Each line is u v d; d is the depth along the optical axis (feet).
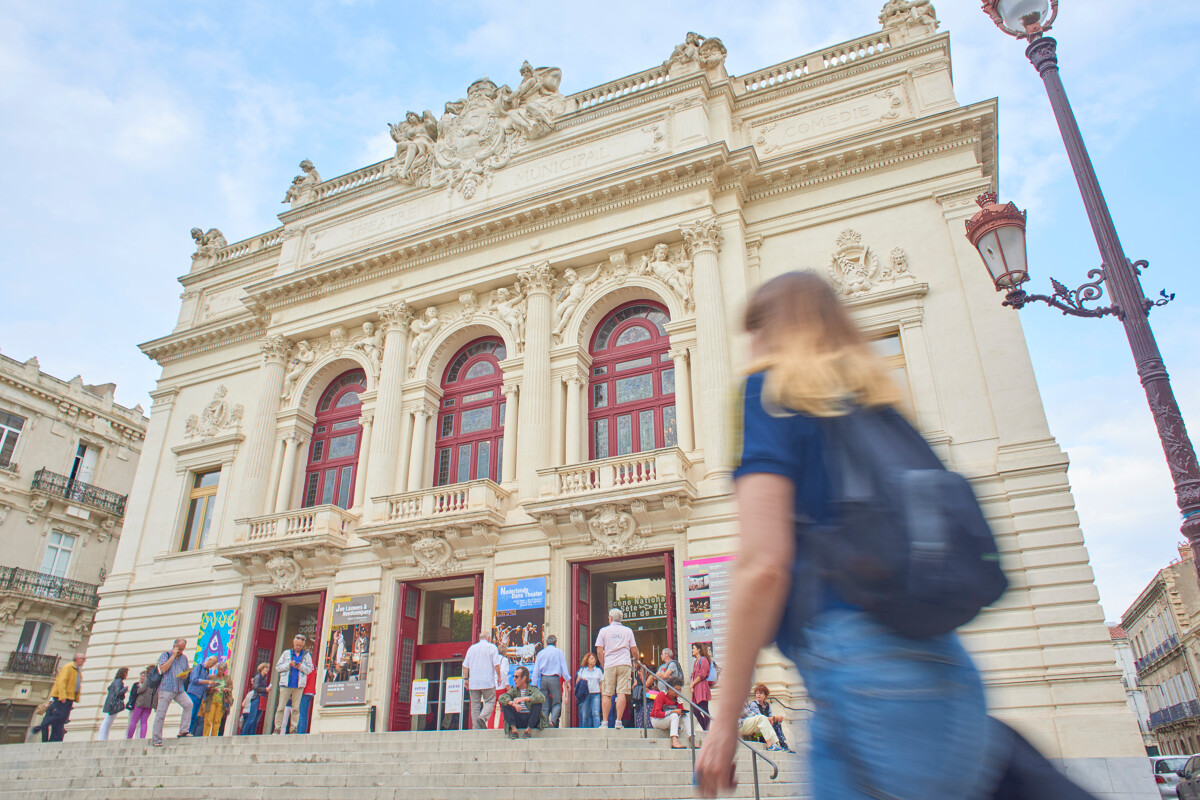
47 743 51.52
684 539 58.90
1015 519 53.11
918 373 59.93
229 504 82.84
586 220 74.23
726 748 4.81
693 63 76.48
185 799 39.32
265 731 70.18
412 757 42.63
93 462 123.65
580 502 60.80
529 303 73.61
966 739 4.31
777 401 5.21
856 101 71.92
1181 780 61.82
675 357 66.44
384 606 67.41
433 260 80.18
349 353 81.87
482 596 65.31
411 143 86.53
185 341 94.48
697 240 67.97
